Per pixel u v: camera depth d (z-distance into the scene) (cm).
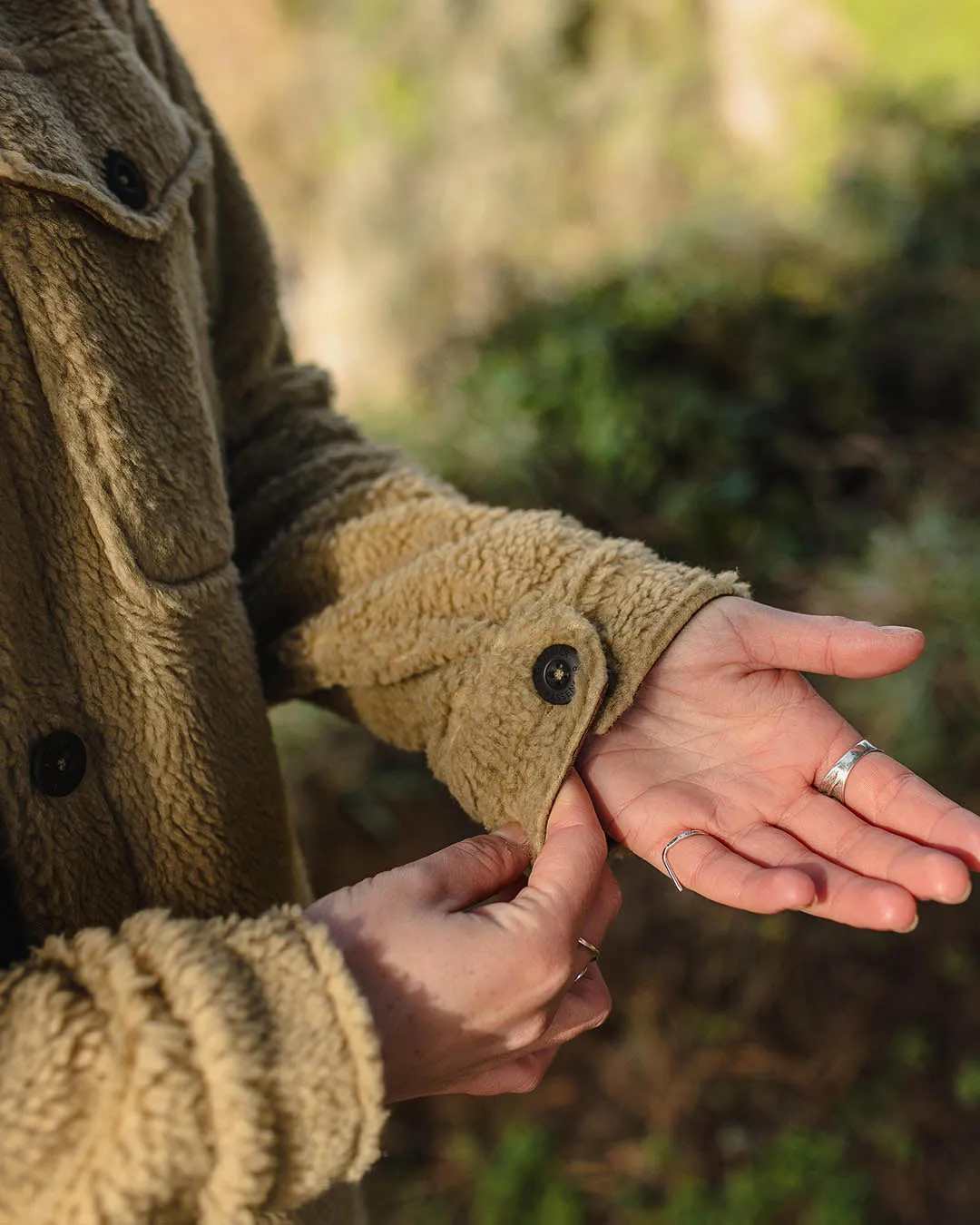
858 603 158
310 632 62
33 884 51
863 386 188
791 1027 139
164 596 53
